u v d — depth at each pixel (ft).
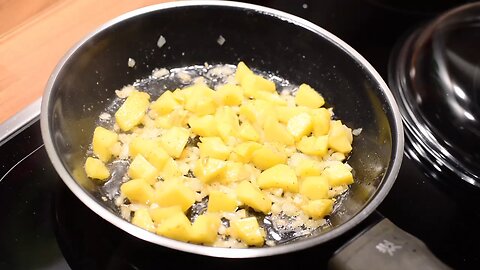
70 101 1.77
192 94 1.91
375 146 1.81
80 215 1.67
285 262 1.60
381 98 1.81
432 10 2.27
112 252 1.61
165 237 1.47
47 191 1.70
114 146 1.80
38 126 1.76
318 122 1.88
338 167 1.81
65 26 2.02
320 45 1.95
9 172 1.72
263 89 1.97
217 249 1.44
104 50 1.87
